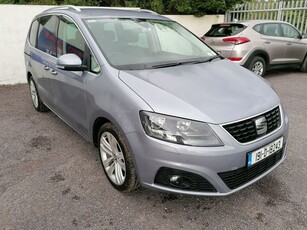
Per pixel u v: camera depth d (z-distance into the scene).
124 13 3.62
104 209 2.52
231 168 2.20
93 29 3.09
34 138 3.96
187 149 2.12
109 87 2.56
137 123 2.26
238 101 2.39
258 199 2.64
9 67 6.86
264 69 7.12
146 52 3.18
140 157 2.28
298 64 7.91
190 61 3.20
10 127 4.36
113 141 2.63
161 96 2.31
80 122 3.17
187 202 2.61
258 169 2.43
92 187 2.84
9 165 3.26
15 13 6.59
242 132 2.25
